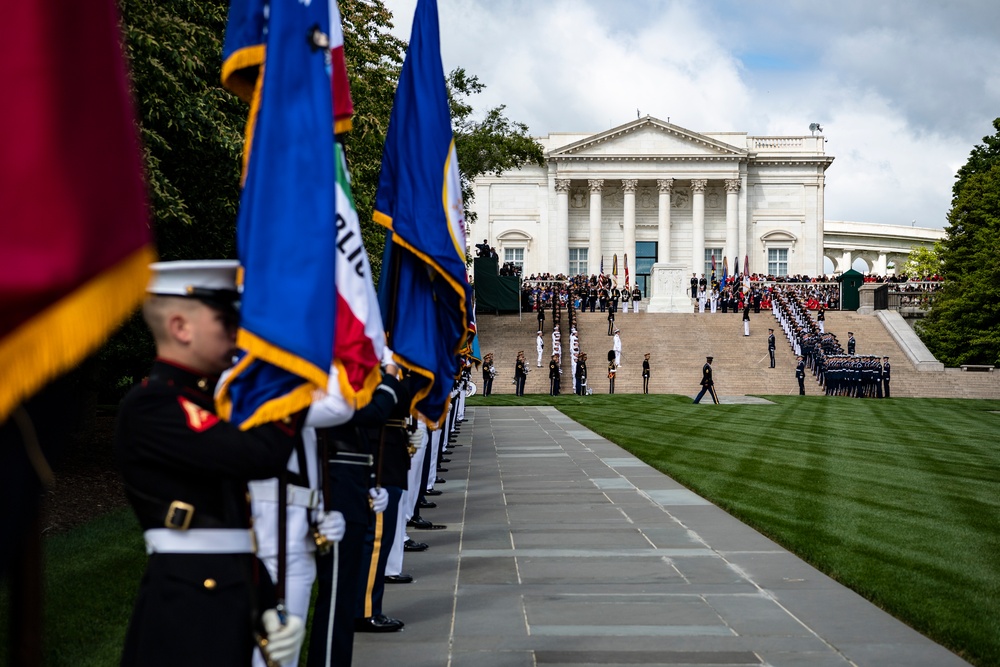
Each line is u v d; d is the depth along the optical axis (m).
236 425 3.71
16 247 2.13
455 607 8.21
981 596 8.41
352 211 5.04
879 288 62.97
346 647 5.87
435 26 8.48
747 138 91.81
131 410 3.61
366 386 4.91
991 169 64.56
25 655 2.59
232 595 3.65
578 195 91.81
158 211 13.38
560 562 10.00
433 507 13.62
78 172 2.21
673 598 8.50
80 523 11.77
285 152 4.16
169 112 13.35
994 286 58.97
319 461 4.71
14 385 2.14
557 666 6.62
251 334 3.79
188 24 13.97
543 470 17.92
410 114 8.29
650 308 62.22
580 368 46.56
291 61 4.27
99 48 2.29
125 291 2.32
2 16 2.12
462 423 29.77
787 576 9.34
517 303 61.41
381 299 8.41
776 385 48.53
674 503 13.95
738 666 6.61
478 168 50.59
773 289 65.81
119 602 7.84
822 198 91.06
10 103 2.12
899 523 12.16
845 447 22.09
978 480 16.67
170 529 3.64
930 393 47.47
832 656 6.83
